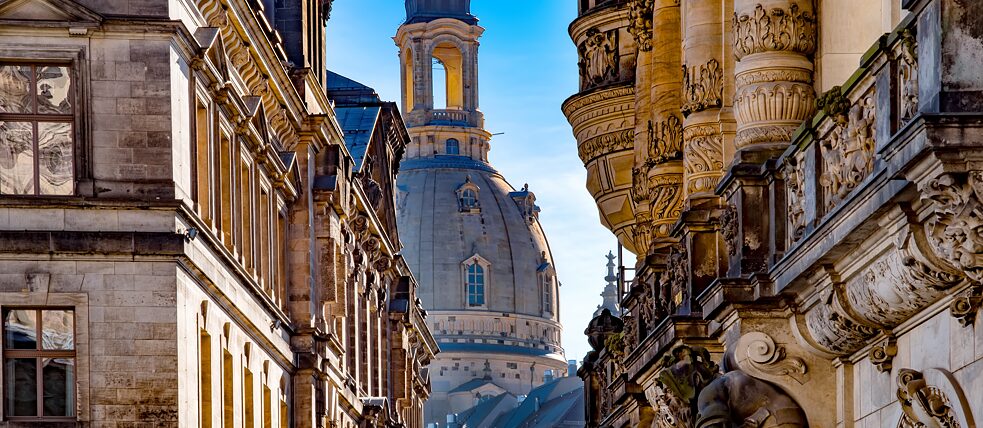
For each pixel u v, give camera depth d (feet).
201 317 127.13
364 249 230.07
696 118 91.71
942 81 48.96
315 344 175.32
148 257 118.32
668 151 108.78
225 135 138.82
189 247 120.47
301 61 177.58
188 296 122.31
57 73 119.55
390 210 262.67
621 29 139.54
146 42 119.44
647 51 115.85
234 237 142.10
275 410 160.25
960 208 48.60
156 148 119.34
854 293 63.31
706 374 74.79
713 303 75.56
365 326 231.50
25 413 118.11
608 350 157.58
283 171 162.50
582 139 142.61
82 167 118.93
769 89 76.48
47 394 118.32
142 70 119.44
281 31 178.09
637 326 119.34
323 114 172.86
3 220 117.91
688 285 90.58
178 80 121.60
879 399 66.85
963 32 48.93
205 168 130.82
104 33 119.03
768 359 72.54
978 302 53.83
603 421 156.35
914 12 51.31
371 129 237.86
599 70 140.56
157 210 118.73
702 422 72.08
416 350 322.75
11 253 117.60
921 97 50.75
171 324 118.21
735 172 74.64
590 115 140.46
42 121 119.24
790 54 76.74
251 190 149.79
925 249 53.57
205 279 127.03
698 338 89.45
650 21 115.03
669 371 75.36
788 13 76.64
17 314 118.11
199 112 130.52
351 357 212.23
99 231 118.21
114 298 118.32
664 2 110.22
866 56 57.31
